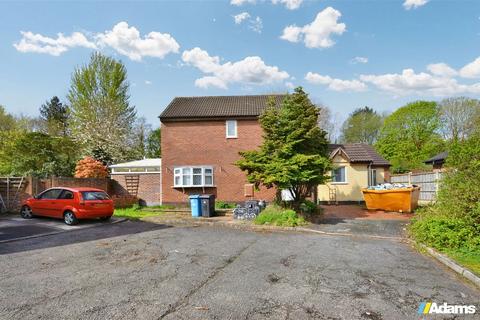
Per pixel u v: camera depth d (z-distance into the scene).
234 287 6.16
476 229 9.29
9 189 17.62
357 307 5.26
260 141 22.19
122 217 16.81
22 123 46.50
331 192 24.03
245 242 10.66
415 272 7.26
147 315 4.89
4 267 7.52
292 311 5.08
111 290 5.96
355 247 9.94
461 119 41.28
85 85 38.44
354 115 62.53
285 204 16.28
